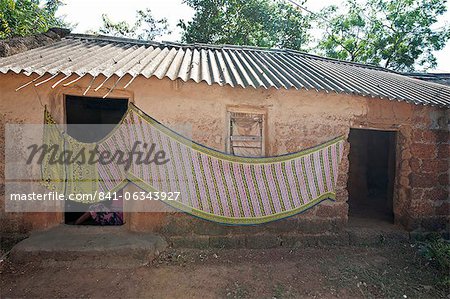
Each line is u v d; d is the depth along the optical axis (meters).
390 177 6.58
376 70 7.79
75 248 3.91
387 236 5.08
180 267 4.05
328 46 18.41
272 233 4.76
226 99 4.61
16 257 3.84
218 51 6.87
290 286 3.74
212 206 4.48
